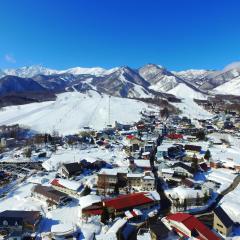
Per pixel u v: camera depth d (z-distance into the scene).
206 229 73.50
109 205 86.62
